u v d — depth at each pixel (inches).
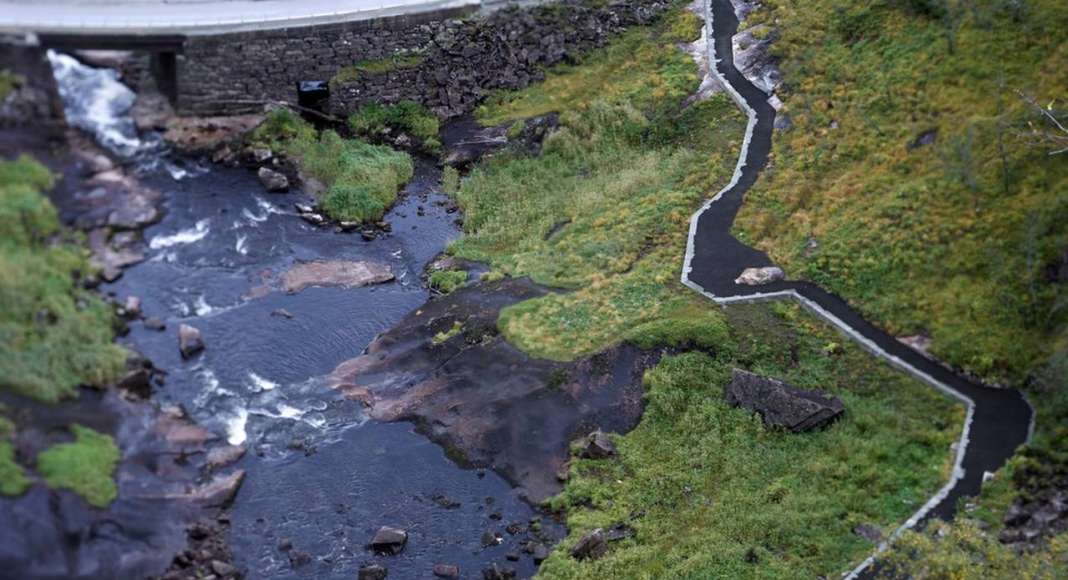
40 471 1473.9
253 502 1609.3
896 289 1834.4
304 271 1999.3
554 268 2016.5
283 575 1512.1
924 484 1565.0
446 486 1662.2
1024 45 2065.7
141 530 1503.4
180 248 1972.2
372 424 1748.3
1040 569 1405.0
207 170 2140.7
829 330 1806.1
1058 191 1809.8
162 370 1754.4
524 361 1788.9
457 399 1760.6
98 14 2118.6
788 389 1702.8
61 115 2003.0
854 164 2076.8
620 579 1493.6
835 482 1593.3
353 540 1573.6
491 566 1530.5
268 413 1738.4
